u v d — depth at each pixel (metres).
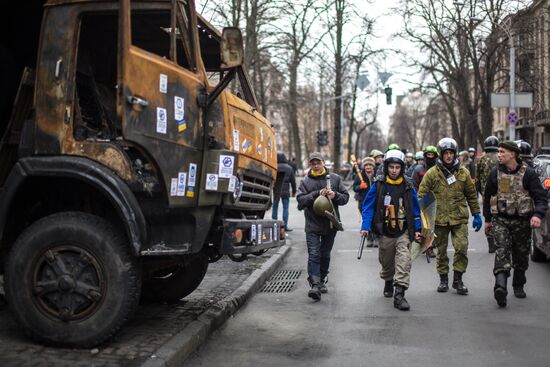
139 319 6.37
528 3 32.78
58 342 5.16
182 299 7.52
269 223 6.78
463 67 36.53
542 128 50.72
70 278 5.12
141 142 4.98
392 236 7.73
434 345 5.91
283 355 5.64
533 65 35.22
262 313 7.41
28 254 5.16
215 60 7.32
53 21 5.29
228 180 5.70
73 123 5.29
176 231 5.49
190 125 5.50
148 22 5.99
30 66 6.39
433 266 10.86
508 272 7.63
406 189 7.75
